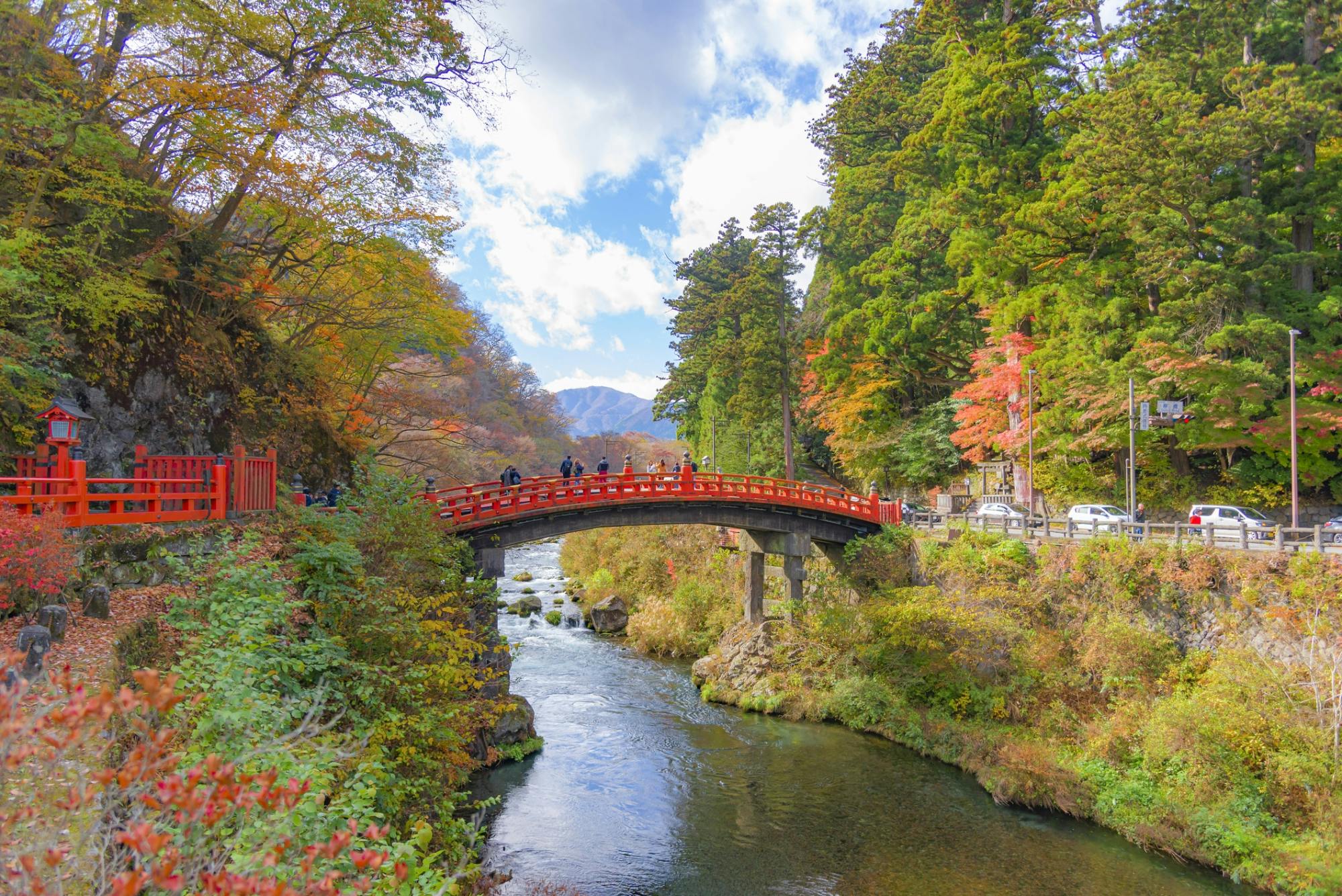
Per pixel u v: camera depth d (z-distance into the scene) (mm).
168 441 19344
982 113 41156
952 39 46344
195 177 21250
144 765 4016
